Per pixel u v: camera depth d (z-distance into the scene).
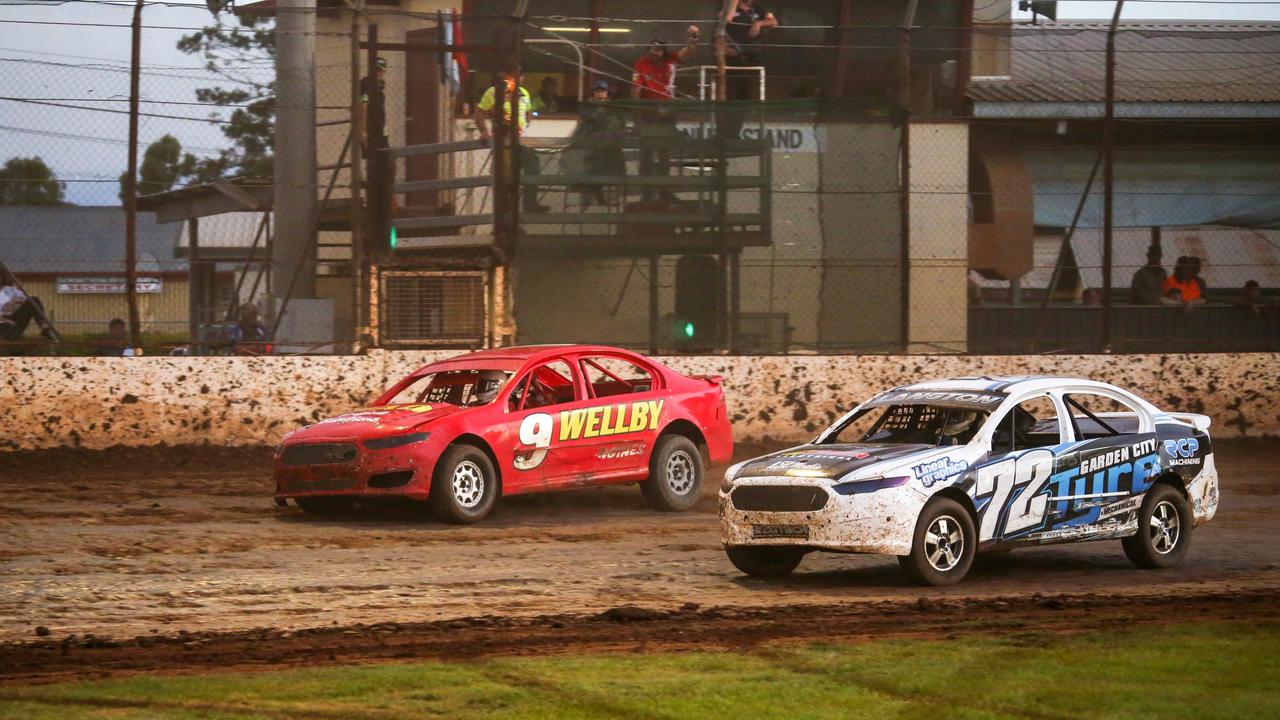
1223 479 57.91
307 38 61.88
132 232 58.84
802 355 65.25
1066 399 36.34
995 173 82.00
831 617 29.30
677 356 64.19
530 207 63.31
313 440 43.50
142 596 31.17
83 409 57.53
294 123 61.75
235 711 20.81
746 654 25.22
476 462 43.78
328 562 36.25
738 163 65.12
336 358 60.50
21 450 56.69
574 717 20.50
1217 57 82.69
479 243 64.25
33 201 57.47
